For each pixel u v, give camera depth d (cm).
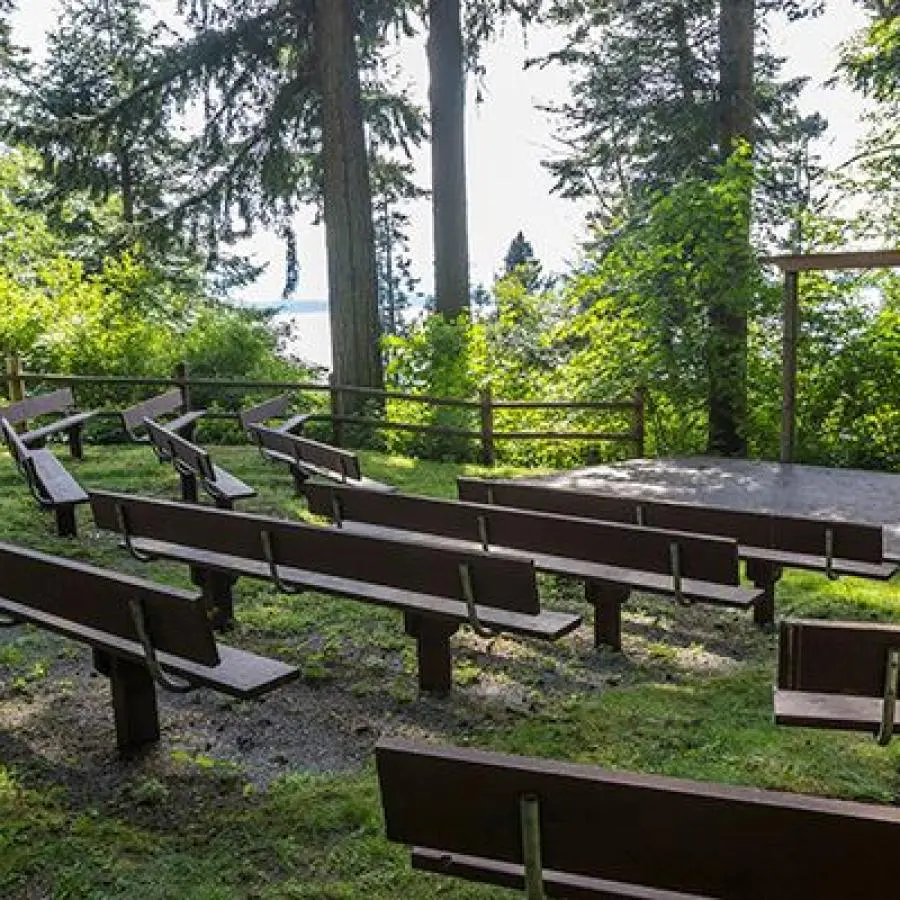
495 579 362
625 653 471
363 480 723
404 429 1159
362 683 423
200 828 296
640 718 380
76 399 1360
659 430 1163
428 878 267
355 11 1352
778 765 336
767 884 171
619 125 1552
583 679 434
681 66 1331
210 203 1455
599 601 467
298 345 2327
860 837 161
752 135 1261
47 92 2092
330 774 335
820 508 756
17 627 504
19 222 2236
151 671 318
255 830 295
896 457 1044
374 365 1353
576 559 444
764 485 863
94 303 1518
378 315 1365
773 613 517
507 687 422
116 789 323
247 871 271
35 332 1427
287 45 1376
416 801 196
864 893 165
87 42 2586
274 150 1413
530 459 1191
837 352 1084
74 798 317
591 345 1213
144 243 1548
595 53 1641
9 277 1888
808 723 290
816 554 463
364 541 390
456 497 877
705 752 348
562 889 200
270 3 1370
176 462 736
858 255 912
